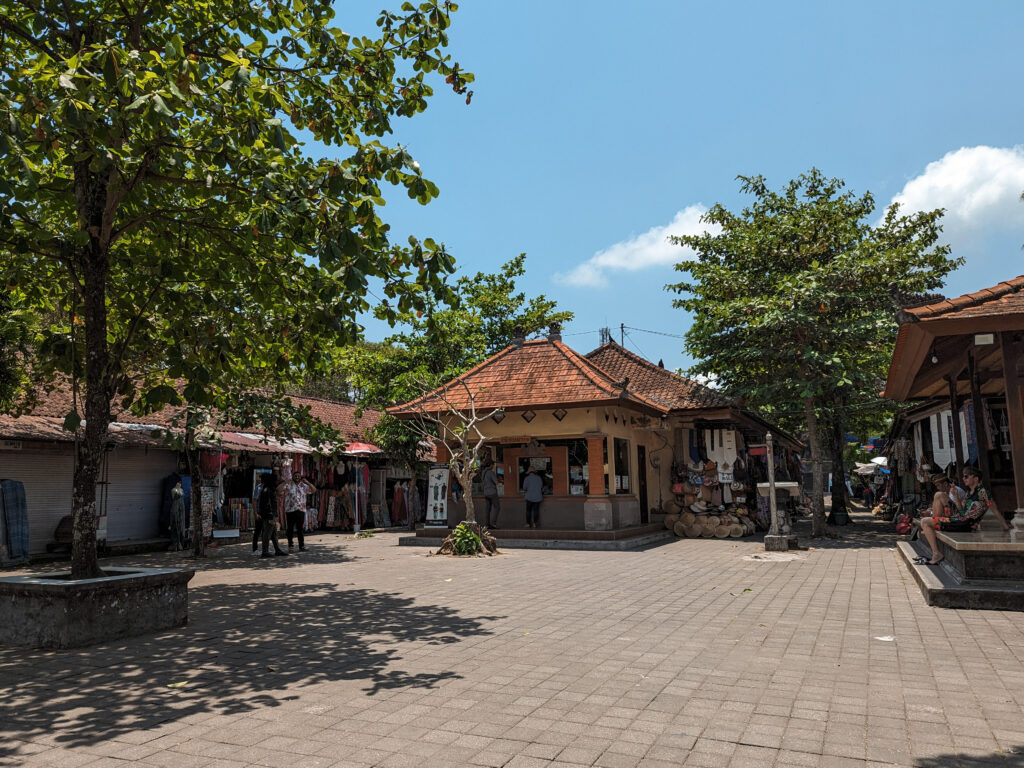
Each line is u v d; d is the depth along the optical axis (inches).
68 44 291.3
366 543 766.5
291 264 334.0
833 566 488.1
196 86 249.6
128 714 184.1
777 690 198.7
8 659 245.0
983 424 435.5
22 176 216.8
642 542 684.7
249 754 155.1
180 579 302.5
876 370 748.6
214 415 682.2
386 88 325.4
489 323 1130.7
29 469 631.8
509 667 228.1
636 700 191.3
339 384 1665.8
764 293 729.0
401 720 176.9
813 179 880.3
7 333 378.9
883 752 151.8
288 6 311.9
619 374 933.2
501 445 749.9
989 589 319.0
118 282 370.6
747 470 920.9
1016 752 150.8
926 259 714.2
